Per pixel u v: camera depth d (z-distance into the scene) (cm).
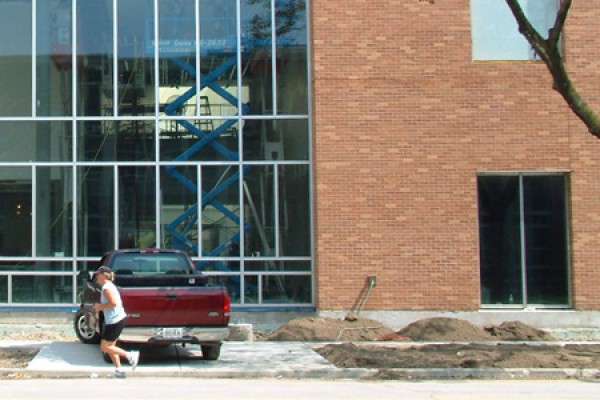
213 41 1870
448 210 1791
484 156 1802
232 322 1814
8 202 1836
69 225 1833
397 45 1814
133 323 1282
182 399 1055
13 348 1520
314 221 1825
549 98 1812
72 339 1703
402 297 1775
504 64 1814
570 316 1777
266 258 1834
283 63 1866
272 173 1848
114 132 1848
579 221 1794
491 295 1800
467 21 1819
